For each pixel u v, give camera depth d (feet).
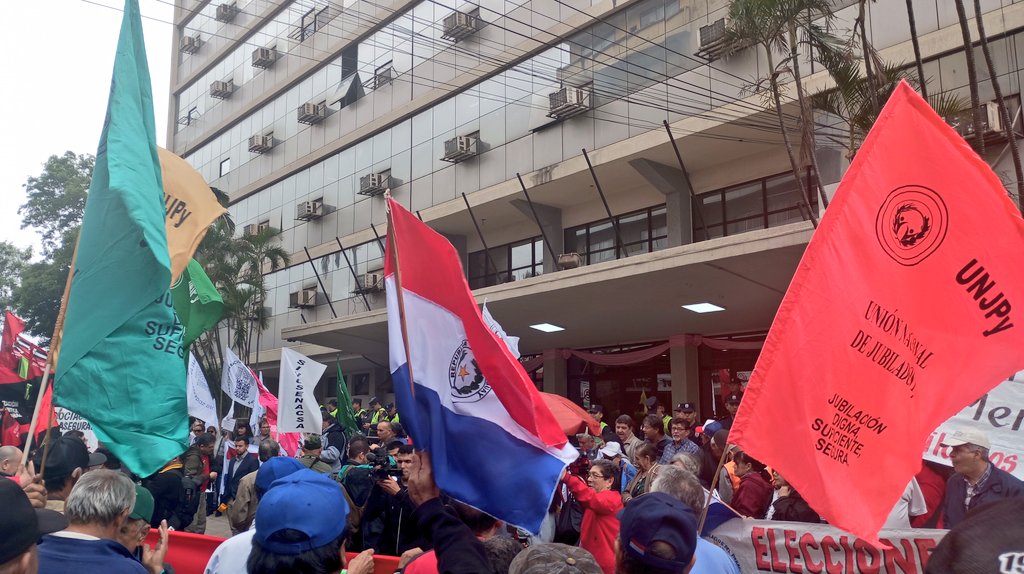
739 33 37.32
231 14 119.14
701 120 55.16
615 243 69.05
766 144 56.70
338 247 93.04
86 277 14.17
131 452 13.50
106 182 14.61
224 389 42.63
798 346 12.43
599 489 19.07
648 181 61.87
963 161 12.84
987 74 42.57
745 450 12.14
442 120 80.12
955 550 3.55
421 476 9.72
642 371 68.85
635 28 61.77
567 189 68.54
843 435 12.26
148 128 14.62
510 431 12.19
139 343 13.96
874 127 13.17
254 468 40.06
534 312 60.03
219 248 89.61
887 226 12.93
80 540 10.25
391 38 88.38
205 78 126.62
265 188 109.40
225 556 11.29
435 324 12.56
